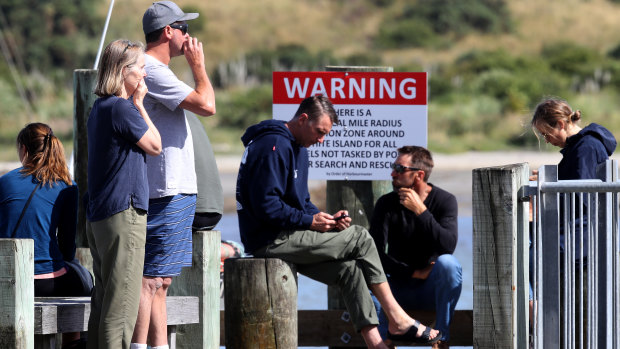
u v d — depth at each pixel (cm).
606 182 1590
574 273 1622
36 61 17712
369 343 1719
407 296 1967
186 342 1991
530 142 13312
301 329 2241
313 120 1745
